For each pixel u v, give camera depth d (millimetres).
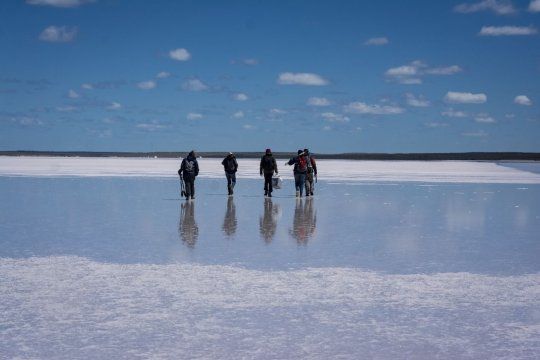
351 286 8930
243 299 8148
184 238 13594
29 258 11039
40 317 7270
